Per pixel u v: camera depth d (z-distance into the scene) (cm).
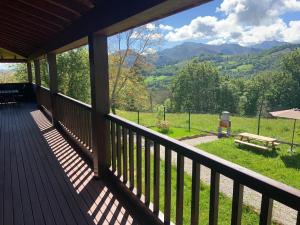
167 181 227
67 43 435
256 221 326
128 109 2097
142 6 209
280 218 322
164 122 1156
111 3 262
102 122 354
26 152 491
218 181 169
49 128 686
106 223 258
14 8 393
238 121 1338
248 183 141
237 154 638
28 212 282
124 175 316
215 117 1619
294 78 2347
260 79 2908
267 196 130
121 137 330
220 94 3503
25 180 365
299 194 115
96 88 343
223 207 369
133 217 269
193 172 188
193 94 3562
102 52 339
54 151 495
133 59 2000
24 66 1767
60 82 1727
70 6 319
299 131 977
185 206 383
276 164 550
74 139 542
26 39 673
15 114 900
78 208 287
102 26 288
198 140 855
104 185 344
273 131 1020
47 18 409
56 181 359
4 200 309
